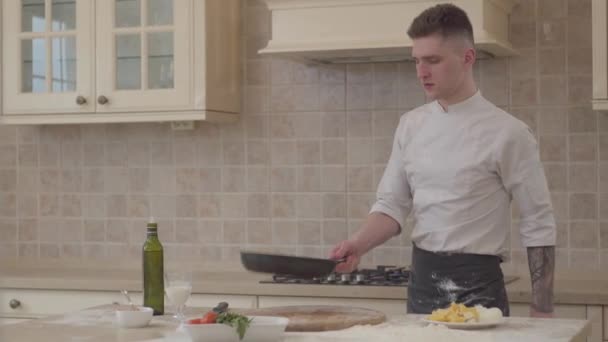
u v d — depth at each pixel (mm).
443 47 2822
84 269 4410
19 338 2344
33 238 4574
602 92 3443
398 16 3586
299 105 4207
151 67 4059
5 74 4250
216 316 2215
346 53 3777
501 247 2895
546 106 3887
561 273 3863
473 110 2900
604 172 3820
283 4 3707
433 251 2914
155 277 2748
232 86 4211
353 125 4133
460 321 2385
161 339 2312
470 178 2857
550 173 3887
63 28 4176
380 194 3088
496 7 3721
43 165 4551
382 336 2270
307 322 2398
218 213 4320
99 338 2336
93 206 4484
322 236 4184
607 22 3436
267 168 4254
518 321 2500
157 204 4398
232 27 4199
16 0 4219
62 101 4164
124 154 4438
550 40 3875
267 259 2527
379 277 3729
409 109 4059
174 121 4297
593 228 3834
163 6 4039
